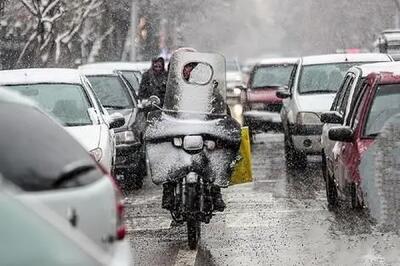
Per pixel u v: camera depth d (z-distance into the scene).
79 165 10.59
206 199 21.55
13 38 76.75
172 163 21.36
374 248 21.16
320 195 31.11
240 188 33.22
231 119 21.91
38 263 9.21
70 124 27.16
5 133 10.88
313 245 22.45
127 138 33.72
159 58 36.31
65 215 10.05
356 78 26.53
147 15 89.19
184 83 22.28
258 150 48.56
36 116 11.73
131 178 34.28
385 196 21.64
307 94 39.72
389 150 21.95
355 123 23.92
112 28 81.06
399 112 23.69
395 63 27.19
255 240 23.53
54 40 64.19
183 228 25.47
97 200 10.65
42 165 10.52
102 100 36.56
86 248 9.70
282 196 31.06
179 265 20.53
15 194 9.70
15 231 9.27
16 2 75.56
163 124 21.55
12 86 28.44
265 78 55.22
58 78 28.86
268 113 51.22
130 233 24.88
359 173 22.38
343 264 20.12
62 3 65.06
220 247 22.86
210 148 21.48
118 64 52.19
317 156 42.84
